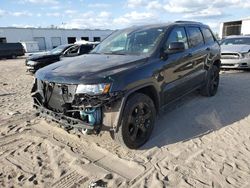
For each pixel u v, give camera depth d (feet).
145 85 12.82
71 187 10.25
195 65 17.94
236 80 28.73
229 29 89.45
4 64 70.79
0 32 142.61
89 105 11.30
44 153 12.92
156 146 13.25
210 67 20.42
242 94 22.41
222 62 34.37
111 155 12.49
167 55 14.70
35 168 11.64
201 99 20.83
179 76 15.90
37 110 13.52
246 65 33.53
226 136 14.28
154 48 14.42
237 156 12.21
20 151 13.17
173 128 15.31
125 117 11.93
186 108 18.67
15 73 45.03
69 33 167.94
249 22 79.66
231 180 10.46
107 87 11.30
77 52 42.32
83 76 11.64
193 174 10.89
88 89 11.27
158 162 11.84
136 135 12.87
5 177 11.03
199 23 20.29
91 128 11.32
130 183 10.36
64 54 42.19
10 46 107.65
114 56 14.55
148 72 13.03
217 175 10.78
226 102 20.07
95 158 12.24
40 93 13.41
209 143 13.52
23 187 10.36
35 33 154.61
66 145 13.55
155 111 13.85
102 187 10.07
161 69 13.97
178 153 12.59
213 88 21.65
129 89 11.88
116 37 17.30
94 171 11.19
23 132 15.42
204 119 16.63
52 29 160.35
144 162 11.85
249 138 13.99
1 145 13.85
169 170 11.19
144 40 15.33
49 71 13.06
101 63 13.23
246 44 36.04
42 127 16.05
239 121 16.31
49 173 11.23
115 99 11.46
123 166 11.57
